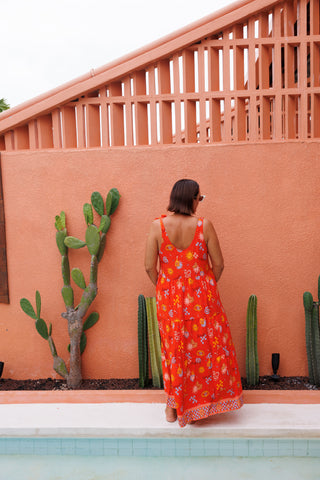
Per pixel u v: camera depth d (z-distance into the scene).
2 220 3.52
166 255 2.47
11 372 3.65
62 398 3.05
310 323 3.16
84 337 3.48
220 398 2.48
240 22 3.13
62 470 2.50
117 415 2.75
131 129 3.35
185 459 2.57
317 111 3.30
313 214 3.30
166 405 2.79
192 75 3.31
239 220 3.34
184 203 2.43
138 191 3.38
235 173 3.30
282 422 2.58
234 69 3.22
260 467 2.48
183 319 2.42
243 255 3.37
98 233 3.21
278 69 3.19
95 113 3.44
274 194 3.30
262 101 3.26
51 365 3.61
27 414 2.79
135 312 3.48
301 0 3.09
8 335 3.63
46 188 3.46
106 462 2.57
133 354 3.52
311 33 3.17
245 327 3.43
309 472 2.42
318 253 3.33
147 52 3.15
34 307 3.57
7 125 3.39
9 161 3.47
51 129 3.52
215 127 3.34
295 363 3.43
